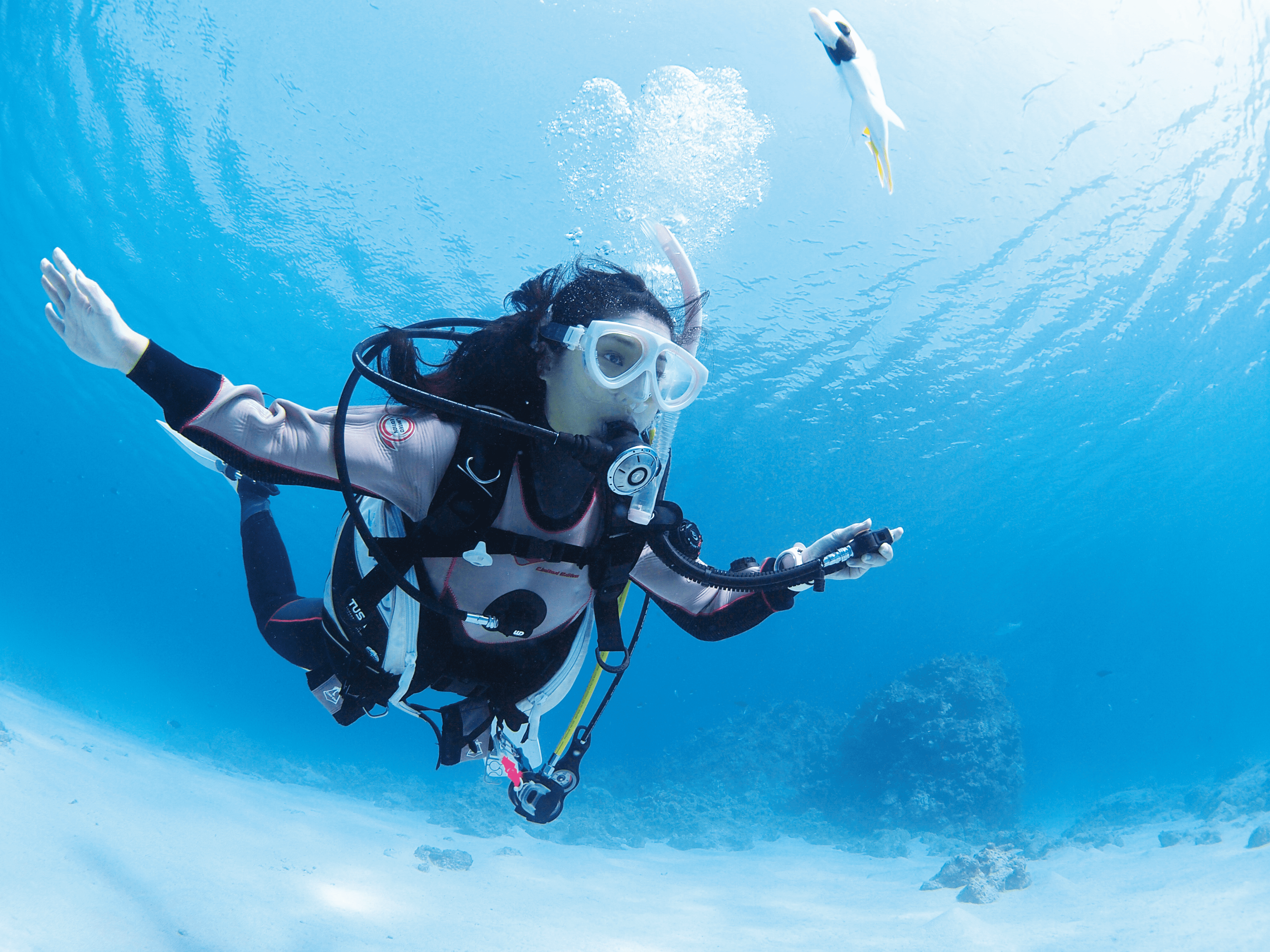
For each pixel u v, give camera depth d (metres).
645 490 1.51
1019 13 13.57
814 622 53.88
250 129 14.76
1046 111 14.80
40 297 21.77
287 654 2.12
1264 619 65.38
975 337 19.11
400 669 1.70
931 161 15.20
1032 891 10.96
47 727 14.10
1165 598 54.34
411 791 22.23
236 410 1.28
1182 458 28.81
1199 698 85.81
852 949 8.77
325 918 7.73
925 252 16.55
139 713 27.86
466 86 13.91
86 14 13.48
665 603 2.19
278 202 15.91
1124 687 84.88
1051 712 82.06
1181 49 14.20
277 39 13.49
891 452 24.95
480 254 16.34
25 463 35.59
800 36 13.46
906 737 21.00
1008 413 22.86
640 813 20.19
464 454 1.48
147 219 16.86
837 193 15.18
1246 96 15.08
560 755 2.08
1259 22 14.02
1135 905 9.59
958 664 22.23
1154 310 19.45
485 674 1.80
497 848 13.55
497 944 8.02
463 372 1.60
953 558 38.44
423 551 1.51
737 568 1.96
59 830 7.88
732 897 11.70
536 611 1.62
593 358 1.47
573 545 1.58
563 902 10.30
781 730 27.19
